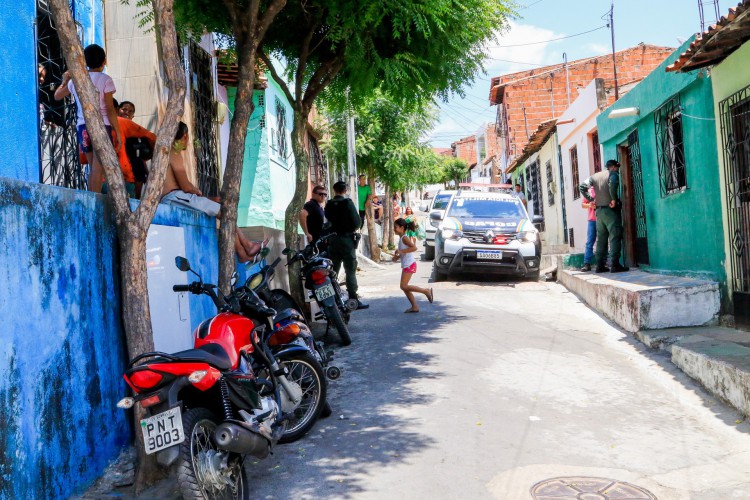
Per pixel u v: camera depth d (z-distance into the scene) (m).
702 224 8.82
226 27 9.07
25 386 3.80
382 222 31.48
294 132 10.02
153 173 4.88
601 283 10.30
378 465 4.84
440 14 8.20
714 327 8.20
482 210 15.28
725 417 5.64
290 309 5.85
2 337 3.60
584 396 6.35
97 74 6.44
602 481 4.46
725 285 8.24
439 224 14.95
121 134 6.82
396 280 15.71
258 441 4.22
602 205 12.28
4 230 3.68
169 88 5.01
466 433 5.43
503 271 14.02
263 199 15.84
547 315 10.47
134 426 5.02
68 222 4.45
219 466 3.95
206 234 7.24
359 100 10.45
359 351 8.38
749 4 5.91
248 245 7.80
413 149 24.05
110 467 4.86
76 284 4.51
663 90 9.95
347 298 9.66
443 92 9.94
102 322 4.89
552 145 20.64
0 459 3.52
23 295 3.84
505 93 30.20
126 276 4.82
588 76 28.69
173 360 3.89
